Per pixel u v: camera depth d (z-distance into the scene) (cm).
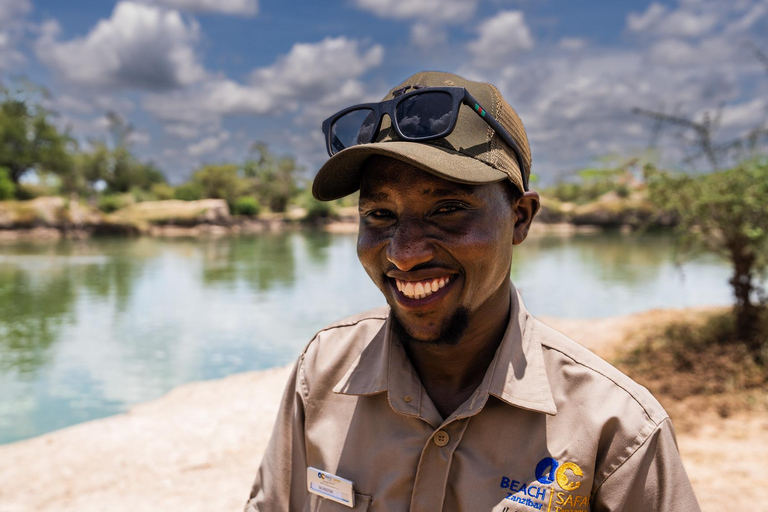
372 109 111
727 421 482
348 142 115
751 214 598
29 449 499
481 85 114
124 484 429
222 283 1975
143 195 7200
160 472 449
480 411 110
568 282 1908
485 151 105
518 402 107
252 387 656
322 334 136
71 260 2788
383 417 118
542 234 4906
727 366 580
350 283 1975
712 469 400
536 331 119
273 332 1205
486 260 104
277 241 4388
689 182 629
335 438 122
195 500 400
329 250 3506
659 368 609
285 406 136
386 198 107
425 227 104
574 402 108
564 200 6253
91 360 972
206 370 916
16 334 1179
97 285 1925
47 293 1745
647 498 103
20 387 817
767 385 538
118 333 1196
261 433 521
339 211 7219
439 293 105
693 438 456
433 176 102
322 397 127
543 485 104
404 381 116
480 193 104
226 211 5722
